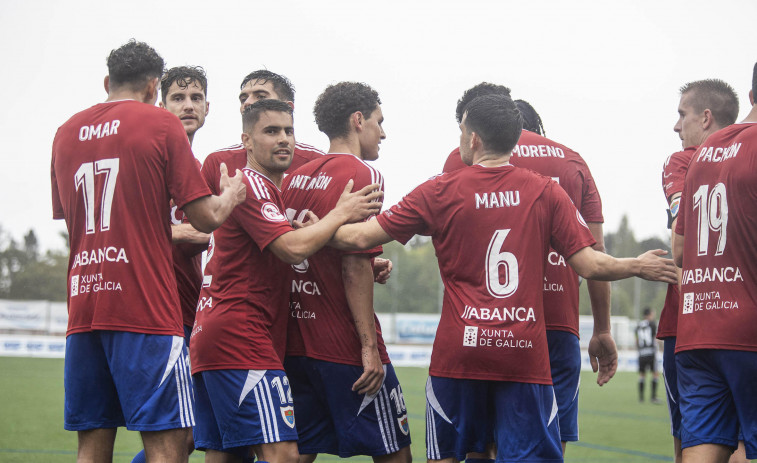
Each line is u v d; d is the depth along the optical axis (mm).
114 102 7969
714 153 7797
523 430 7402
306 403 8906
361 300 8531
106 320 7520
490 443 8461
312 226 7910
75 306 7758
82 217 7801
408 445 9133
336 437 8914
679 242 8312
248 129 8305
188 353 8414
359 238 7914
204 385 8258
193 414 7879
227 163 9570
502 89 9828
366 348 8562
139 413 7441
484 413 7715
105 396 7805
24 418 21234
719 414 7637
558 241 7719
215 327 7914
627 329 79188
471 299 7578
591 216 9594
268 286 8102
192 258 10062
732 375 7414
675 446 9906
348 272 8539
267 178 8266
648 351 36094
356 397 8734
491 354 7406
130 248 7586
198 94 10633
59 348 61438
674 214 9008
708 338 7539
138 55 8133
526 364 7426
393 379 9039
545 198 7656
